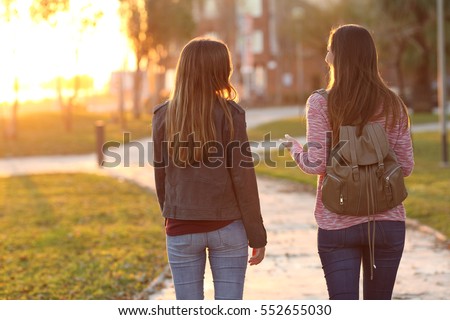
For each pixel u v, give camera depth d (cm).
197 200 1023
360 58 1075
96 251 2641
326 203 1061
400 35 11038
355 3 13112
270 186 4575
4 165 7044
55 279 2181
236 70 18912
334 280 1076
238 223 1045
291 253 2411
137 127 11112
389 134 1085
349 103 1061
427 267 2144
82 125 11712
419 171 4975
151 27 12556
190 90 1027
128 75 14025
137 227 3216
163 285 2062
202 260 1055
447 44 10744
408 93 13775
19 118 11744
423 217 3014
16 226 3369
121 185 5019
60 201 4247
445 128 5344
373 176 1049
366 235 1066
